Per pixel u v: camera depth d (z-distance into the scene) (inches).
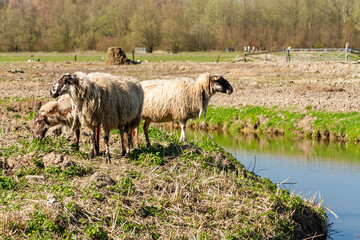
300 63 1712.6
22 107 695.1
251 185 413.7
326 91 1082.7
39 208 279.7
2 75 1485.0
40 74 1533.0
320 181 516.4
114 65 1947.6
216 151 484.7
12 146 400.8
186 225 308.7
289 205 391.9
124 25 3860.7
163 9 3934.5
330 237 384.2
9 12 3757.4
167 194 341.1
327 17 3604.8
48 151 394.0
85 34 3742.6
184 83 533.0
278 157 634.2
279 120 823.7
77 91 372.8
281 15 3646.7
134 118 422.0
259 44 3535.9
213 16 3796.8
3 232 253.1
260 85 1255.5
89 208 295.9
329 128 767.7
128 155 414.9
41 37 3725.4
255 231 325.4
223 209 335.0
